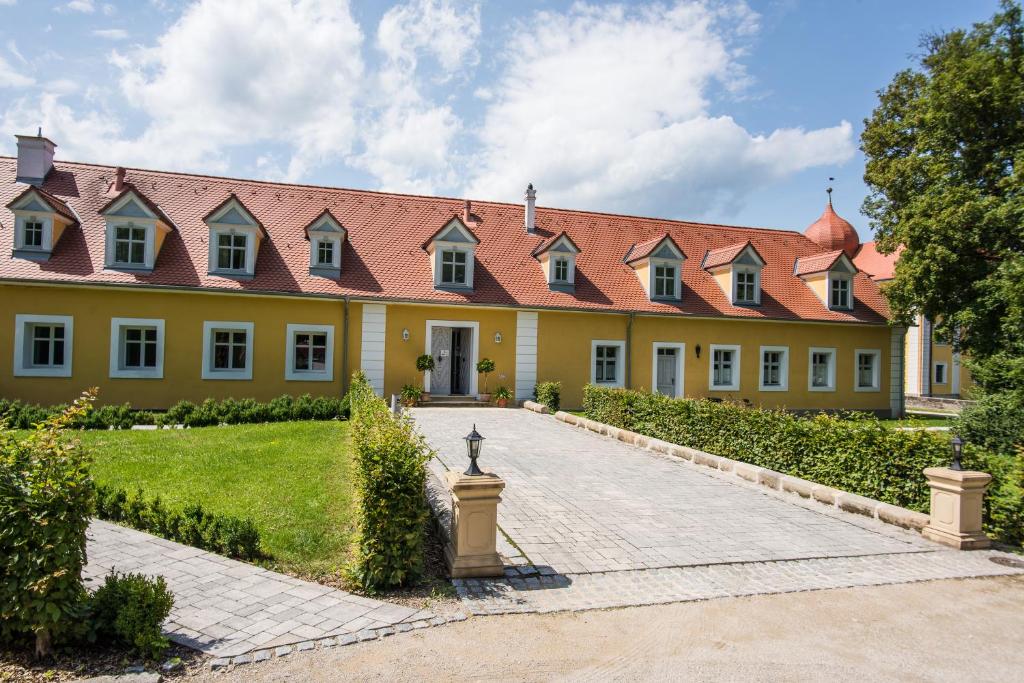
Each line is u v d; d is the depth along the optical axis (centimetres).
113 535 741
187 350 1941
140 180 2198
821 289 2700
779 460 1226
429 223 2462
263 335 2011
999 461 938
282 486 952
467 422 1792
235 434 1405
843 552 803
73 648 479
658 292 2464
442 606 593
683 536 840
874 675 490
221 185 2308
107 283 1838
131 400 1892
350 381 2048
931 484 888
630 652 516
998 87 2038
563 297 2339
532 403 2138
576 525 868
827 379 2672
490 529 675
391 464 640
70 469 483
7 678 439
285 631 526
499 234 2520
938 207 2138
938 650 538
